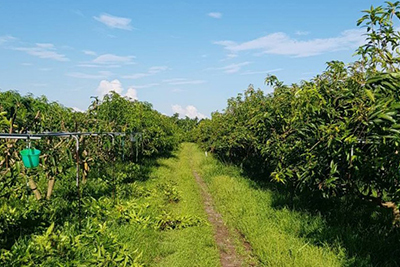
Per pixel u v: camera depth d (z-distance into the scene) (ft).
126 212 22.89
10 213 17.38
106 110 37.40
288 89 26.21
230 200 29.84
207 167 51.65
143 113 48.16
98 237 15.96
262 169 39.40
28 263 13.10
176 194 30.99
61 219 19.15
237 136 40.45
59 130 23.61
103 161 28.81
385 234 17.94
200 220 24.34
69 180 26.94
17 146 17.62
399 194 13.80
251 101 41.93
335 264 15.62
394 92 12.17
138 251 16.93
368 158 14.46
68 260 13.76
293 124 20.53
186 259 17.57
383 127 11.80
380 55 15.15
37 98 25.26
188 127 184.34
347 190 19.81
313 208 24.54
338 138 14.08
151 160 53.42
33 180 20.02
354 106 14.96
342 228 19.16
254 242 19.67
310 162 17.70
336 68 17.57
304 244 18.22
